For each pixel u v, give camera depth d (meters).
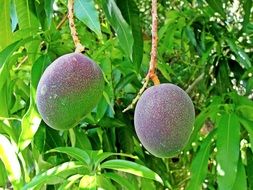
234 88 1.42
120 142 1.14
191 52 1.43
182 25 1.35
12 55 1.00
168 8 1.53
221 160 0.95
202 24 1.36
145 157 1.21
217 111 1.05
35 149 1.03
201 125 1.06
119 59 1.13
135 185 1.10
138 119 0.72
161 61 1.23
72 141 1.05
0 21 1.00
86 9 0.79
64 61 0.70
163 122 0.69
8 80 1.02
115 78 1.15
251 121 1.00
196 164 0.99
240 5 1.45
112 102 1.09
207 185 1.30
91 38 1.21
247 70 1.26
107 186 0.80
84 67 0.70
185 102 0.71
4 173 1.01
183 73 1.50
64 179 0.82
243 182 0.96
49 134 1.05
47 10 0.90
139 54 0.87
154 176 0.80
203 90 1.38
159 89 0.72
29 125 0.91
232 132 0.96
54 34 1.03
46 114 0.70
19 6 1.00
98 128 1.14
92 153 0.83
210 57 1.36
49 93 0.69
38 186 0.84
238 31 1.41
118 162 0.81
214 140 1.08
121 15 0.83
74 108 0.69
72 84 0.68
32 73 0.94
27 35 1.01
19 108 1.09
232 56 1.37
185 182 1.52
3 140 0.92
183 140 0.71
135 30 0.87
